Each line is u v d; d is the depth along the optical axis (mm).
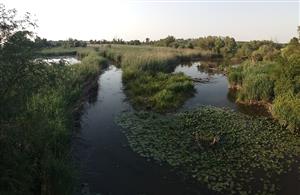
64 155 14102
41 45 11383
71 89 24172
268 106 25859
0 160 8969
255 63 38031
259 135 19375
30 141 10016
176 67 55438
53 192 11109
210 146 17516
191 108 26016
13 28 9844
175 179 14164
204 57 75125
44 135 11398
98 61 46781
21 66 10000
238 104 27328
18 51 9922
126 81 36094
